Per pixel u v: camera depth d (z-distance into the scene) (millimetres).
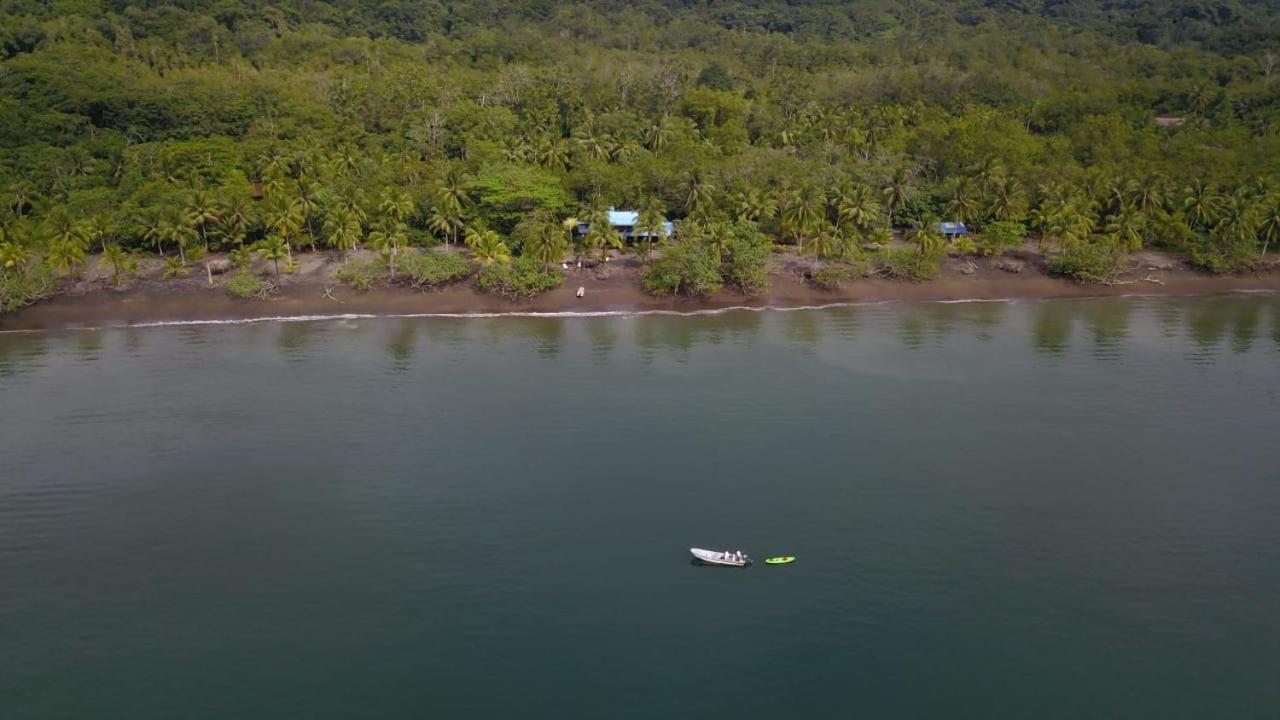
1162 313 137250
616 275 146250
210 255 147375
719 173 165375
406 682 53594
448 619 59094
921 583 63156
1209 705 52531
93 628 58281
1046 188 162875
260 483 77000
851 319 132875
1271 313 137250
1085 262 150500
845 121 198625
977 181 167500
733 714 51344
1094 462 81625
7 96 173875
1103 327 128000
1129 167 175125
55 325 125875
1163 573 64750
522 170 160500
